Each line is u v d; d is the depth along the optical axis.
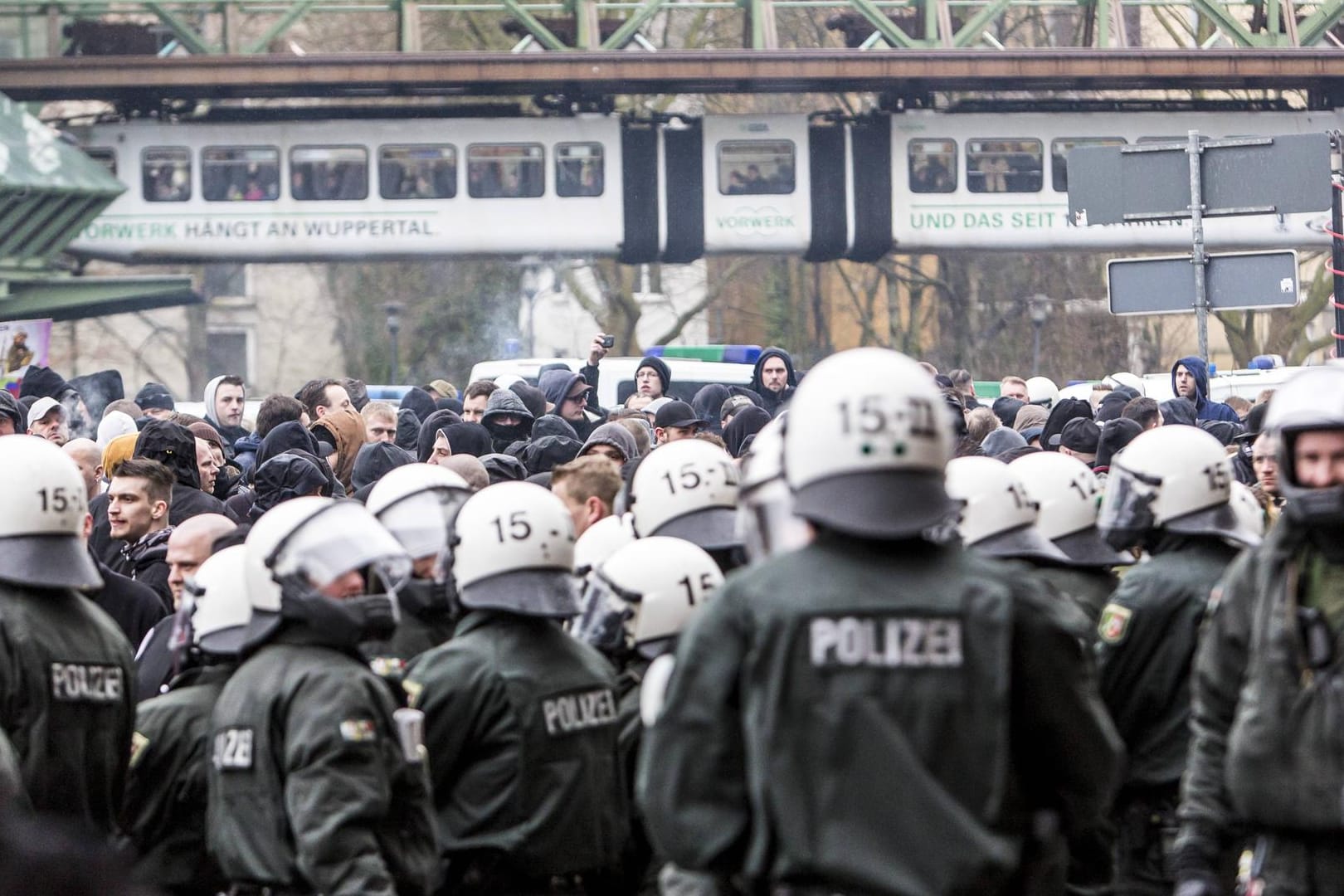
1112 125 67.81
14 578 9.45
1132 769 10.31
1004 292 83.75
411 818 8.52
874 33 73.50
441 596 10.56
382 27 83.38
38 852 3.33
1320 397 7.45
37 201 61.09
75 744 9.46
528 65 67.06
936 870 6.00
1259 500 15.74
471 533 9.63
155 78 65.62
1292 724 7.21
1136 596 10.35
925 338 89.62
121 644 9.89
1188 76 68.12
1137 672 10.32
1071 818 6.49
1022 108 69.19
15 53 69.12
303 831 8.07
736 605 6.28
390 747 8.39
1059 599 6.80
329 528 8.62
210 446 19.11
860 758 6.07
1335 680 7.18
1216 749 7.71
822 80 67.75
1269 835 7.38
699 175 65.62
